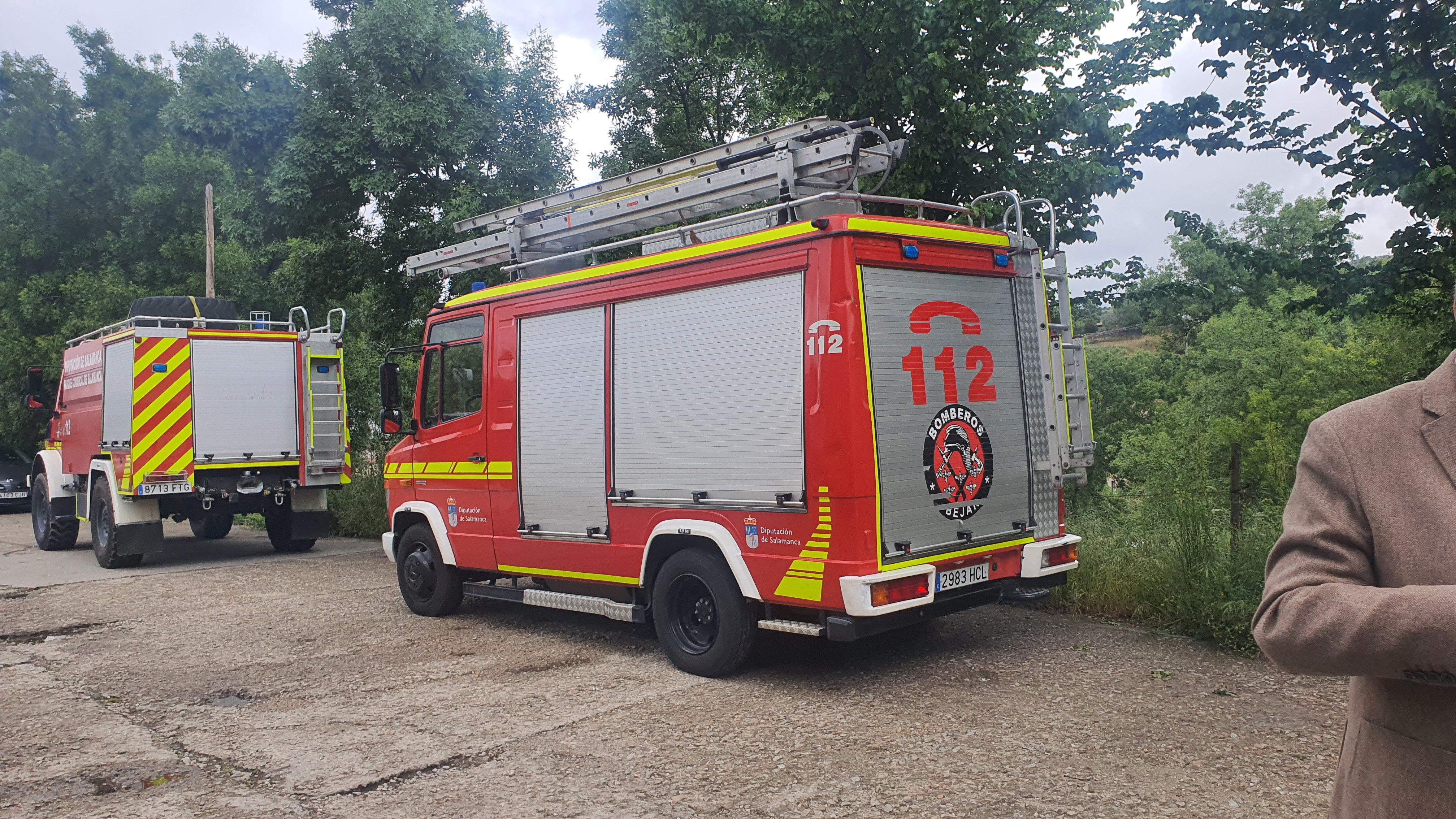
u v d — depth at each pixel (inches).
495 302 293.4
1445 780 56.5
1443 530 56.2
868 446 205.9
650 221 288.0
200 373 454.0
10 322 851.4
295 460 481.7
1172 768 163.8
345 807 160.1
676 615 241.1
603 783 166.4
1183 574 258.4
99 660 270.8
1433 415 58.7
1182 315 1642.5
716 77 614.2
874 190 312.8
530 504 279.7
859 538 203.6
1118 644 247.4
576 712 207.5
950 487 221.5
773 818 149.6
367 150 534.6
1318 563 59.7
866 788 159.6
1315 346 1212.5
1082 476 263.3
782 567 215.2
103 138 998.4
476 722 202.8
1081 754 171.6
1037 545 235.8
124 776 178.2
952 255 228.4
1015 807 149.8
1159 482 316.8
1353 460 60.4
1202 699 200.4
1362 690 62.7
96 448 482.6
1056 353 255.3
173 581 416.2
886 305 214.4
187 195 873.5
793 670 237.3
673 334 241.1
